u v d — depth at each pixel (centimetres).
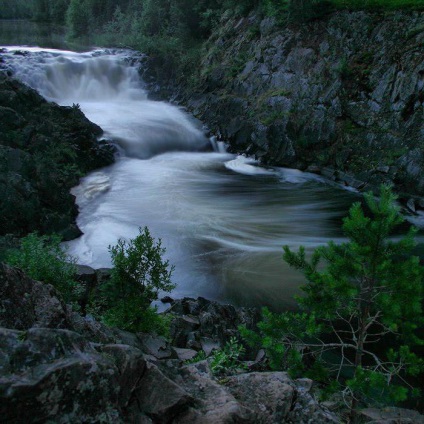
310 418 435
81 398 290
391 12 2242
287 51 2556
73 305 733
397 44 2141
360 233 526
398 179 1934
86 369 295
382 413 649
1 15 5678
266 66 2628
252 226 1656
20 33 4550
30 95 2016
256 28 2888
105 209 1717
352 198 1962
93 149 2119
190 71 3269
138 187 1977
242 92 2723
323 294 576
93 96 3086
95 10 4731
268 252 1447
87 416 290
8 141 1677
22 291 400
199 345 841
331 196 1981
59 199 1552
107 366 308
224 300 1183
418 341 551
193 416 367
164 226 1606
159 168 2262
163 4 3788
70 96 2986
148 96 3250
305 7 2523
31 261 748
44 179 1528
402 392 493
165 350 711
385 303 539
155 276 769
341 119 2234
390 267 531
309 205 1880
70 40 4284
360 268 551
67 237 1446
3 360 283
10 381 268
